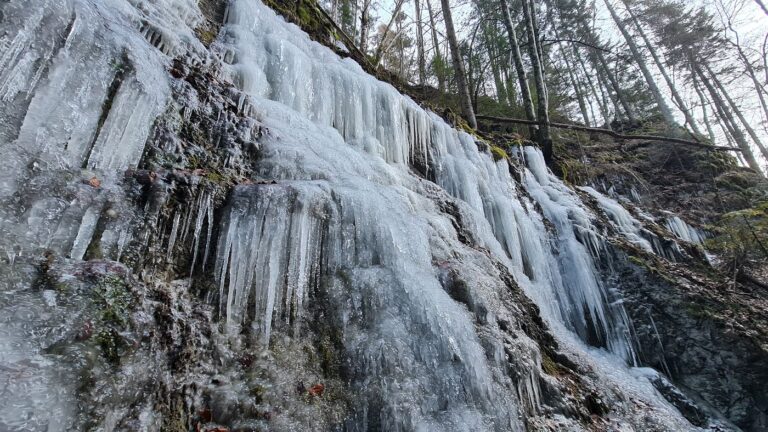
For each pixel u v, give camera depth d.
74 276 1.56
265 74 4.20
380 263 2.92
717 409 5.07
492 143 8.79
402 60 14.69
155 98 2.45
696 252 7.84
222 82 3.31
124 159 2.16
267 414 1.92
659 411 4.17
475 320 3.10
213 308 2.11
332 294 2.59
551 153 9.88
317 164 3.25
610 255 6.59
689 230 9.70
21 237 1.51
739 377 5.06
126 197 2.00
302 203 2.59
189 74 2.98
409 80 14.42
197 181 2.33
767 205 7.53
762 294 6.67
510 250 5.72
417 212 3.92
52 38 1.90
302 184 2.76
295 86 4.38
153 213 2.06
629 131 16.55
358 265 2.84
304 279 2.51
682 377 5.44
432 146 6.30
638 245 7.18
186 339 1.88
